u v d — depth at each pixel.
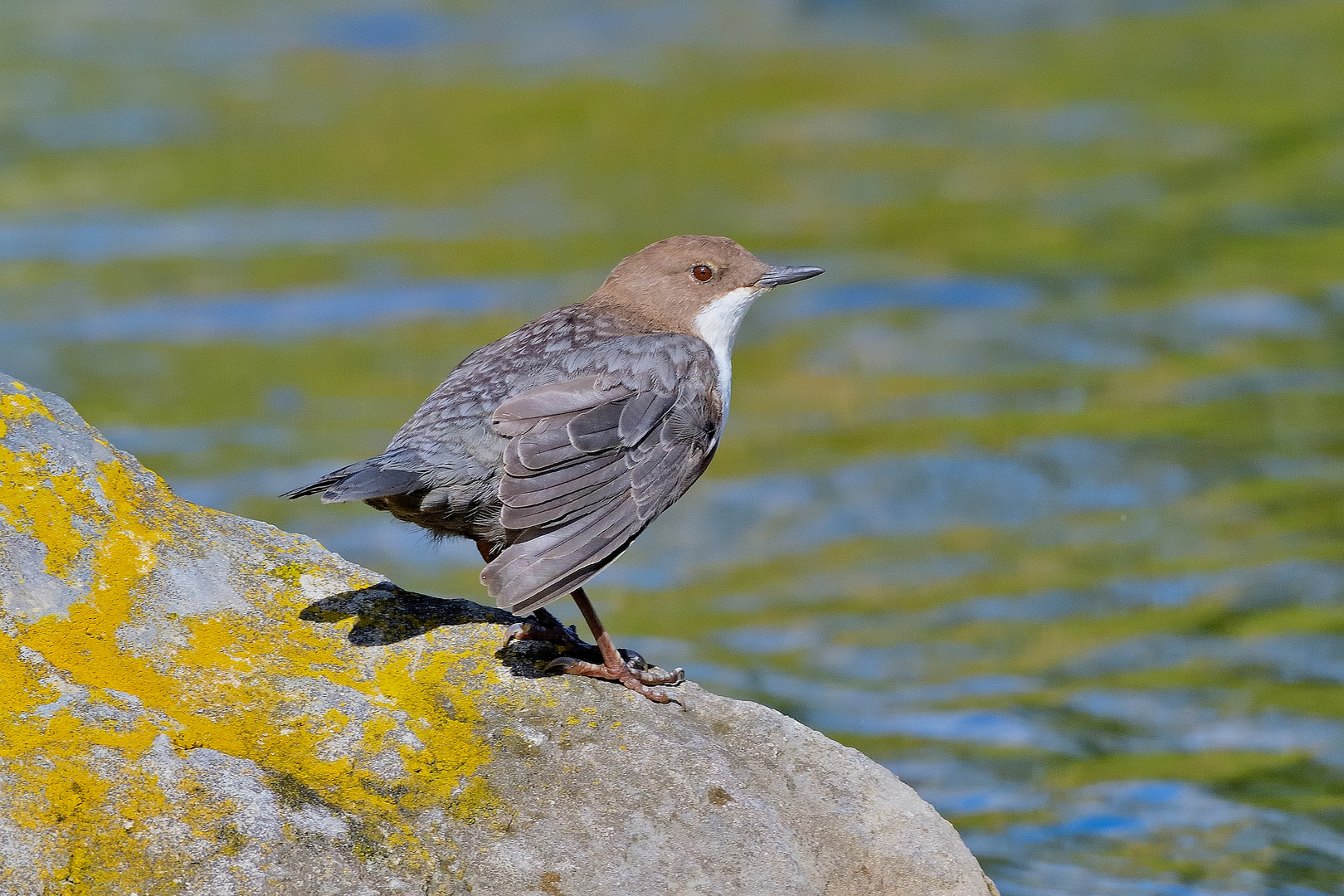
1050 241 19.86
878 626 11.31
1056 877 8.03
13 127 25.44
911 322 17.64
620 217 21.31
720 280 7.40
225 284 19.03
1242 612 11.22
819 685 10.44
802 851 5.58
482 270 19.22
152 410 15.31
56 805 4.88
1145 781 9.08
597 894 5.14
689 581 12.23
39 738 5.08
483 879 5.12
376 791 5.30
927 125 25.44
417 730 5.60
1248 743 9.49
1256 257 18.95
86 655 5.49
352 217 21.55
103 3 35.53
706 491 13.79
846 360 16.69
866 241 20.12
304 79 28.81
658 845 5.34
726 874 5.29
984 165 23.33
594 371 6.38
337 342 17.12
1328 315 17.14
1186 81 27.03
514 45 31.30
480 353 6.57
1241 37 29.89
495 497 6.12
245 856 4.91
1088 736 9.67
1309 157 22.58
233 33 32.56
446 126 26.00
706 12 34.12
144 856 4.83
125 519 6.11
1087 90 26.95
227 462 14.10
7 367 16.34
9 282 19.00
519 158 23.98
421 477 5.94
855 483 13.77
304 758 5.35
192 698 5.45
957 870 5.64
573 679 5.99
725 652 10.94
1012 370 16.19
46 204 21.97
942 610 11.51
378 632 6.02
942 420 15.01
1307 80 26.53
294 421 15.05
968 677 10.52
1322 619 11.05
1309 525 12.52
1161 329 17.03
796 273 7.45
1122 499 13.20
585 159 24.19
